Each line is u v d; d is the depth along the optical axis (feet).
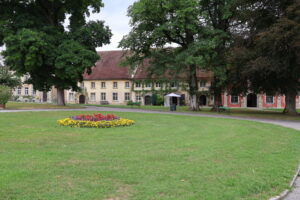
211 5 102.63
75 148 29.19
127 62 108.88
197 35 97.66
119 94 195.52
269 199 16.28
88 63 95.50
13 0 99.76
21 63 94.84
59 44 99.96
